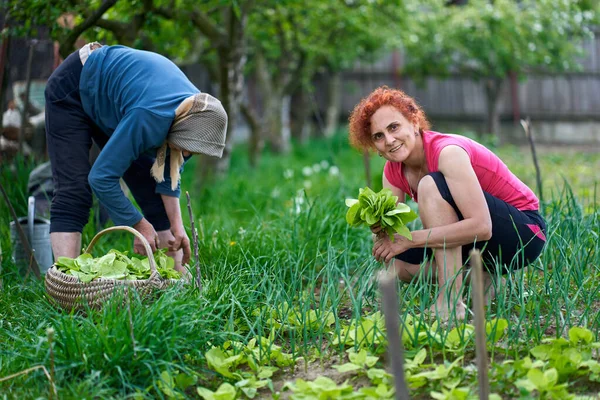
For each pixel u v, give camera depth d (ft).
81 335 9.79
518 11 40.75
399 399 7.05
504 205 11.44
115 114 12.10
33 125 21.70
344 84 55.01
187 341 10.15
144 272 11.49
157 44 21.85
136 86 11.66
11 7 17.79
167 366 9.39
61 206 12.56
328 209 17.26
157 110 11.41
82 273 11.15
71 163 12.53
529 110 52.31
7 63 19.71
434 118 54.24
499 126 53.06
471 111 53.47
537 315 10.37
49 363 9.53
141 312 10.18
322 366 10.24
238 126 52.39
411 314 10.94
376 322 10.52
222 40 22.27
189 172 32.71
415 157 11.46
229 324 10.84
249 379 9.58
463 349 9.94
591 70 51.13
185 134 11.55
